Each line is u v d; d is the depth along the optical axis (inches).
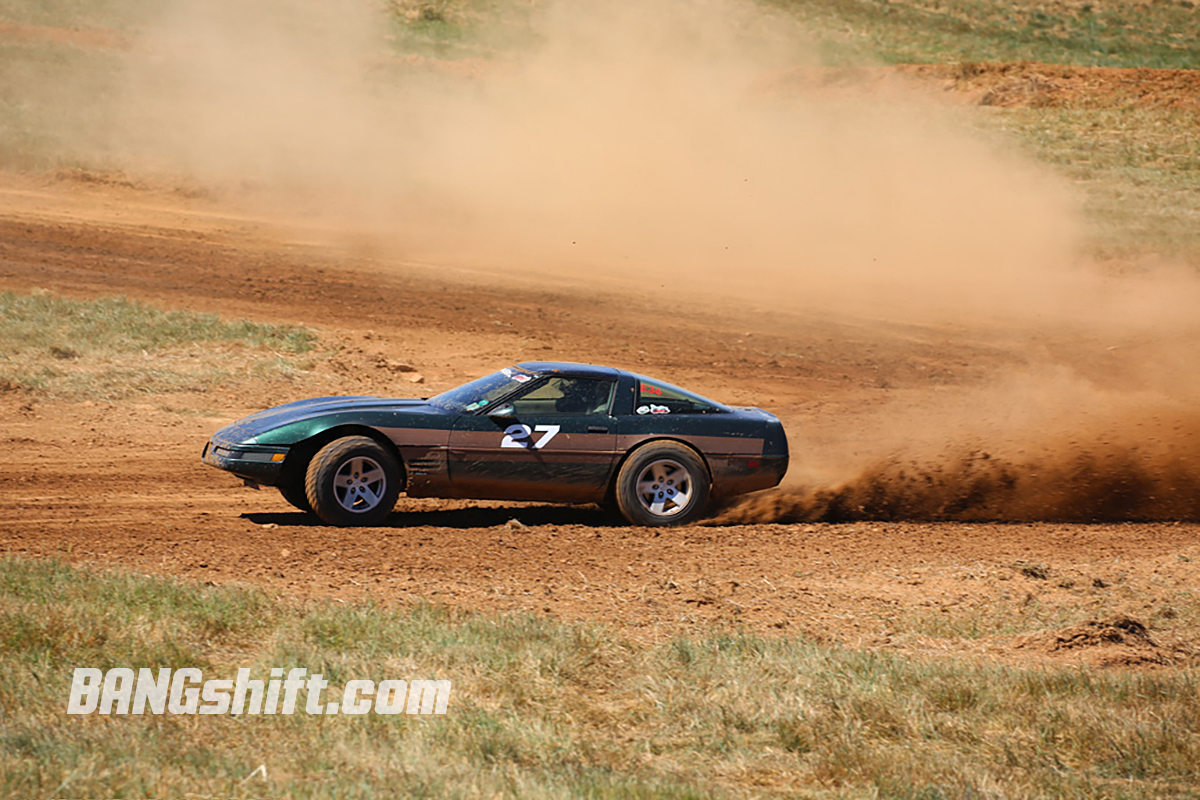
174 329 2667.3
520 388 1444.4
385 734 775.1
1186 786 789.2
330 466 1353.3
